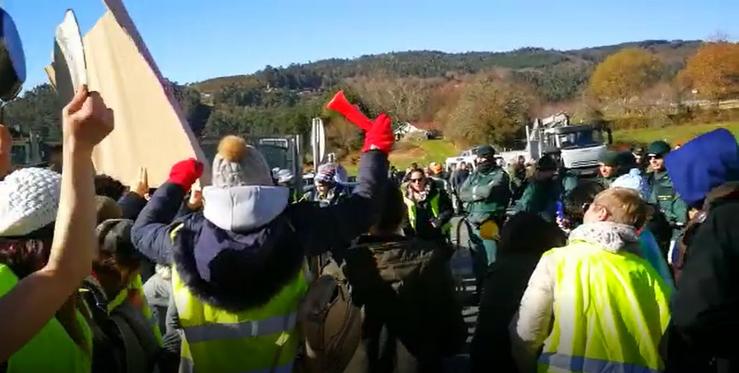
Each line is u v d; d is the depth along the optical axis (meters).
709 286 2.77
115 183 4.54
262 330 3.06
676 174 3.32
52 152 4.71
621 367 3.30
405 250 4.00
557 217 8.52
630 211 3.56
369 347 3.89
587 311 3.34
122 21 4.07
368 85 81.44
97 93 1.70
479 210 9.39
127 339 3.05
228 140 3.17
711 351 2.85
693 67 72.06
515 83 85.19
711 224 2.86
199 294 3.02
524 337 3.50
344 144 29.58
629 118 66.06
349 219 3.27
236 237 3.02
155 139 4.28
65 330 2.29
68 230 1.72
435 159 59.47
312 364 3.24
